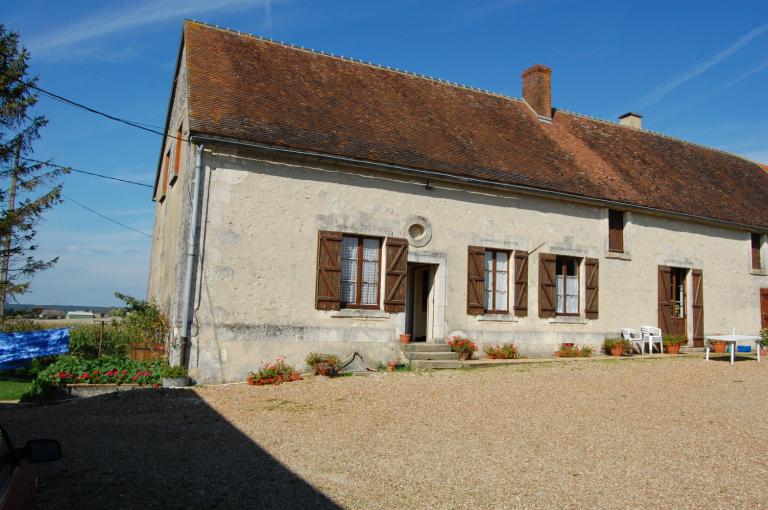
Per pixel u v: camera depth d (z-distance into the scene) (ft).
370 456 20.72
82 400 30.76
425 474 18.84
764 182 72.02
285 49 50.01
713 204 59.88
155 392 32.35
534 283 47.88
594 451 21.67
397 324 41.73
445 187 44.42
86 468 18.71
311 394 31.83
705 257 57.93
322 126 41.93
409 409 28.40
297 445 22.00
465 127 51.42
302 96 44.62
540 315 47.75
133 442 22.13
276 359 37.29
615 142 62.90
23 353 40.11
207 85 40.29
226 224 36.70
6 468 9.53
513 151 51.06
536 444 22.54
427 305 44.83
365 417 26.76
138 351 38.88
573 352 47.83
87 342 44.98
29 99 49.03
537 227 48.26
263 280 37.42
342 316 39.75
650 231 54.44
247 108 39.99
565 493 17.33
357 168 41.04
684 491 17.61
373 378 36.45
